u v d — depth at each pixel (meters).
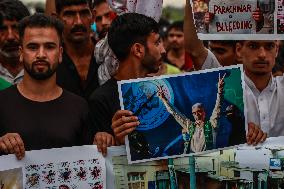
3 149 2.82
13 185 2.87
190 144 2.97
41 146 2.98
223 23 3.24
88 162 2.93
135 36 3.09
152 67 3.13
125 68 3.12
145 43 3.10
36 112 3.02
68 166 2.92
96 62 3.92
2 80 3.85
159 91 2.93
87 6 4.03
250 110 3.51
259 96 3.51
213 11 3.24
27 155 2.88
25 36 3.00
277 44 3.55
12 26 3.98
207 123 2.98
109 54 3.68
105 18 4.84
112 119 2.89
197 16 3.24
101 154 2.94
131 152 2.92
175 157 2.96
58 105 3.05
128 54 3.10
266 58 3.44
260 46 3.43
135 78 3.11
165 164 2.98
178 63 6.66
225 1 3.23
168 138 2.95
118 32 3.11
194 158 3.00
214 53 3.93
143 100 2.92
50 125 3.01
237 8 3.23
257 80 3.50
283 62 4.96
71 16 4.00
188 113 2.96
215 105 2.99
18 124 2.98
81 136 3.08
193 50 3.60
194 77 2.96
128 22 3.11
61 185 2.92
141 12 3.54
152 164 2.97
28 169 2.88
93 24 4.53
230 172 3.03
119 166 2.95
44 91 3.04
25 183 2.88
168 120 2.94
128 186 2.96
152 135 2.93
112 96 3.07
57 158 2.91
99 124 3.06
